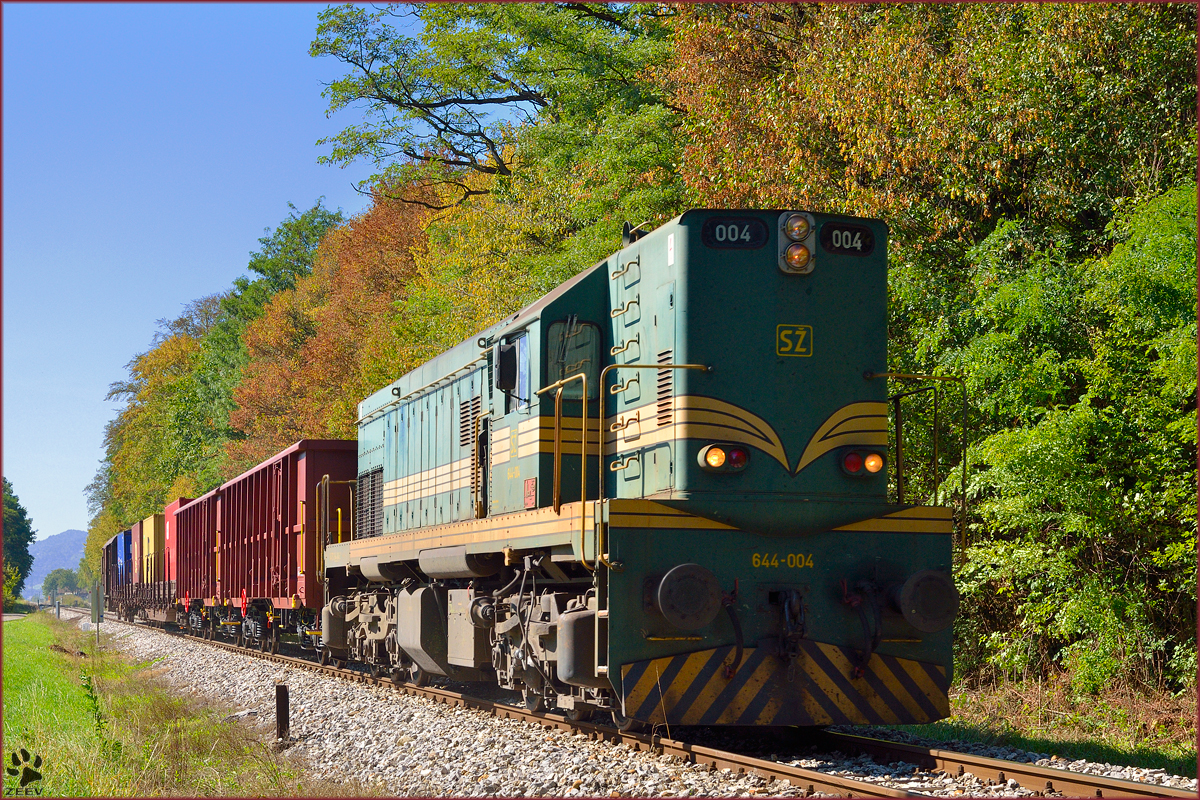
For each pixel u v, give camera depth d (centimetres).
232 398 5912
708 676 803
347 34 3167
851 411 865
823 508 836
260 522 2248
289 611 2042
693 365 846
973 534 1345
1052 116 1330
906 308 1381
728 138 1591
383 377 3369
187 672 1920
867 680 823
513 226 2536
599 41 2500
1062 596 1183
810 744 888
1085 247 1380
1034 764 763
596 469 993
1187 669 1077
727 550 822
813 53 1522
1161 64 1292
